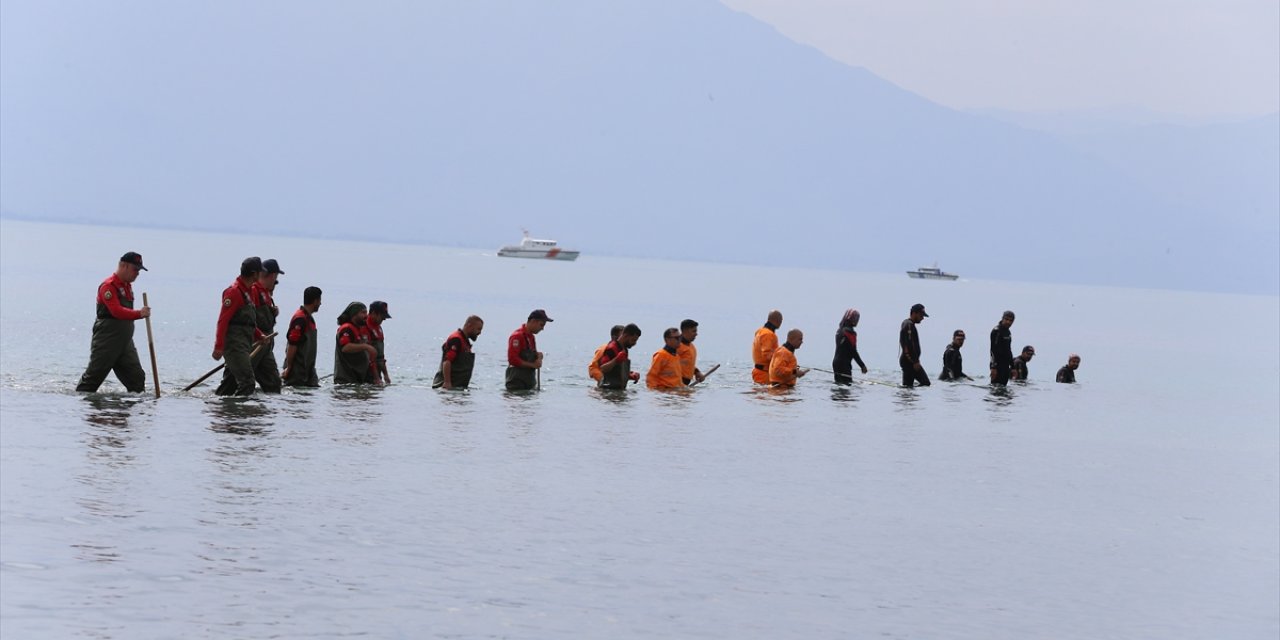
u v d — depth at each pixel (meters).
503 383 29.50
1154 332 104.00
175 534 12.11
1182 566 14.05
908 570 12.87
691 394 28.83
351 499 14.23
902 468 19.33
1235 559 14.55
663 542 13.28
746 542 13.55
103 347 22.11
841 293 178.88
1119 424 28.47
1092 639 10.98
